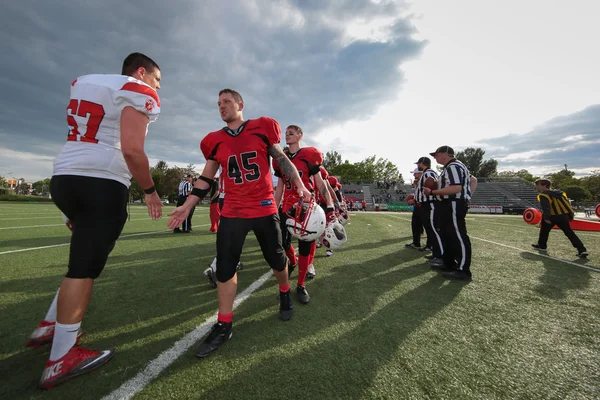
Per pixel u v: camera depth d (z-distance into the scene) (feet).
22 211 44.60
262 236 6.42
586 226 27.73
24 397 4.13
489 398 4.21
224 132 6.49
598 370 4.98
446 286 9.70
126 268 11.54
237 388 4.35
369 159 224.12
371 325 6.57
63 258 12.53
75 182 4.56
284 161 6.72
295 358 5.19
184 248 16.11
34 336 5.36
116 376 4.65
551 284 10.02
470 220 45.24
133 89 4.75
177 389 4.33
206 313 7.22
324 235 9.36
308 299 8.10
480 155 232.32
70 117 4.78
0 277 9.75
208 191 6.72
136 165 4.73
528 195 114.01
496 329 6.45
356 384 4.47
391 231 27.09
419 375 4.73
